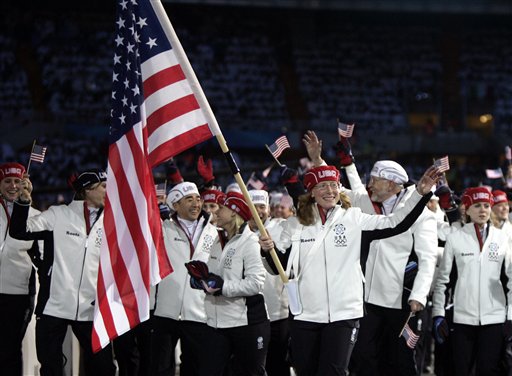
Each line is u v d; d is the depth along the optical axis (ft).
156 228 35.50
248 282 37.63
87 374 40.45
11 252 41.75
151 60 35.86
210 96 151.64
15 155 126.93
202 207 45.52
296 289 35.47
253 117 149.07
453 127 145.69
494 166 133.49
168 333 42.06
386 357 41.45
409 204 34.94
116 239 35.09
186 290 41.88
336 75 160.97
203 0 157.89
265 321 38.50
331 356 35.27
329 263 35.91
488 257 42.09
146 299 35.01
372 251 41.09
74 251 39.73
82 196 40.60
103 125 133.18
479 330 42.01
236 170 34.78
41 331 39.50
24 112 140.56
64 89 145.69
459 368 42.29
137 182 35.14
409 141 136.56
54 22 159.63
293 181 41.16
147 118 35.99
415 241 40.75
